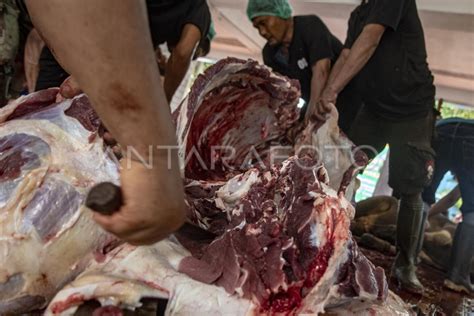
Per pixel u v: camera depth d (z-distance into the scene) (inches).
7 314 54.7
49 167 54.6
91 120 58.7
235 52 288.2
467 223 124.7
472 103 219.5
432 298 117.6
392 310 60.9
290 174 59.2
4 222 52.1
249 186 61.7
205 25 123.7
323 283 49.9
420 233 127.3
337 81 120.3
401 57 123.0
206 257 56.4
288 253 52.6
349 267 52.7
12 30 130.3
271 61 152.9
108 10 26.6
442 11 173.5
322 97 121.4
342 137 81.8
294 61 144.4
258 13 138.3
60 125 57.6
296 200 55.8
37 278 53.3
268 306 50.6
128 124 28.9
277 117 80.0
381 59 124.7
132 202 29.4
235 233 56.1
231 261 53.3
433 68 209.5
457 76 208.8
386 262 142.2
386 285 56.5
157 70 29.5
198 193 65.3
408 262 121.9
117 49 27.3
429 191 144.3
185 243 64.8
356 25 129.8
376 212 161.9
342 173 81.1
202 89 66.2
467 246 123.0
